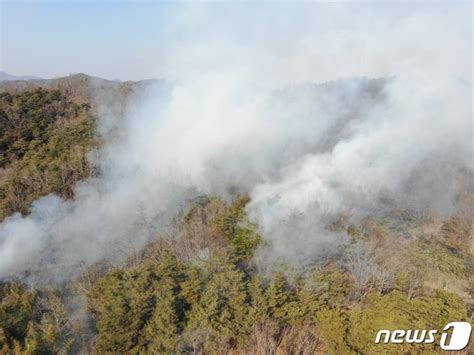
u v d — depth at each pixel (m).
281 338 24.86
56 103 61.66
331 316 23.31
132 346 23.55
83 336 26.41
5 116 55.44
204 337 23.61
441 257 33.62
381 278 28.00
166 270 27.06
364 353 21.17
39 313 27.72
